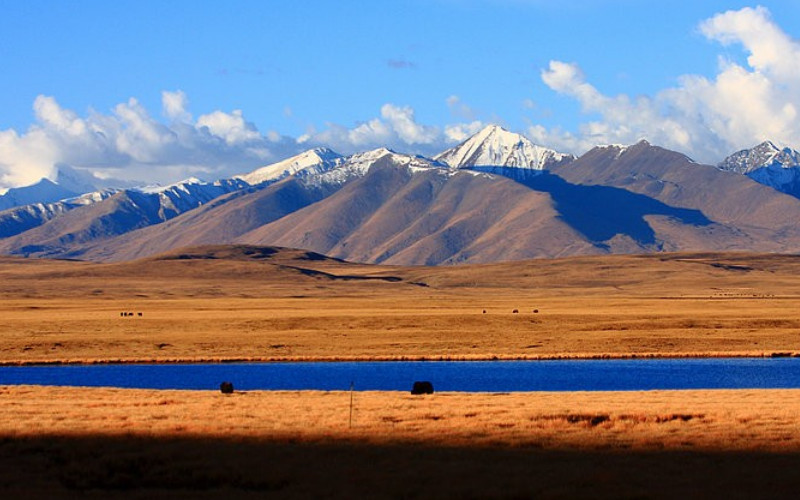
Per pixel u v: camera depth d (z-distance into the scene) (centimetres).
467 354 12694
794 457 4678
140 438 5181
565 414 5944
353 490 4006
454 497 3888
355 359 12300
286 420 5828
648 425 5594
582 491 3975
